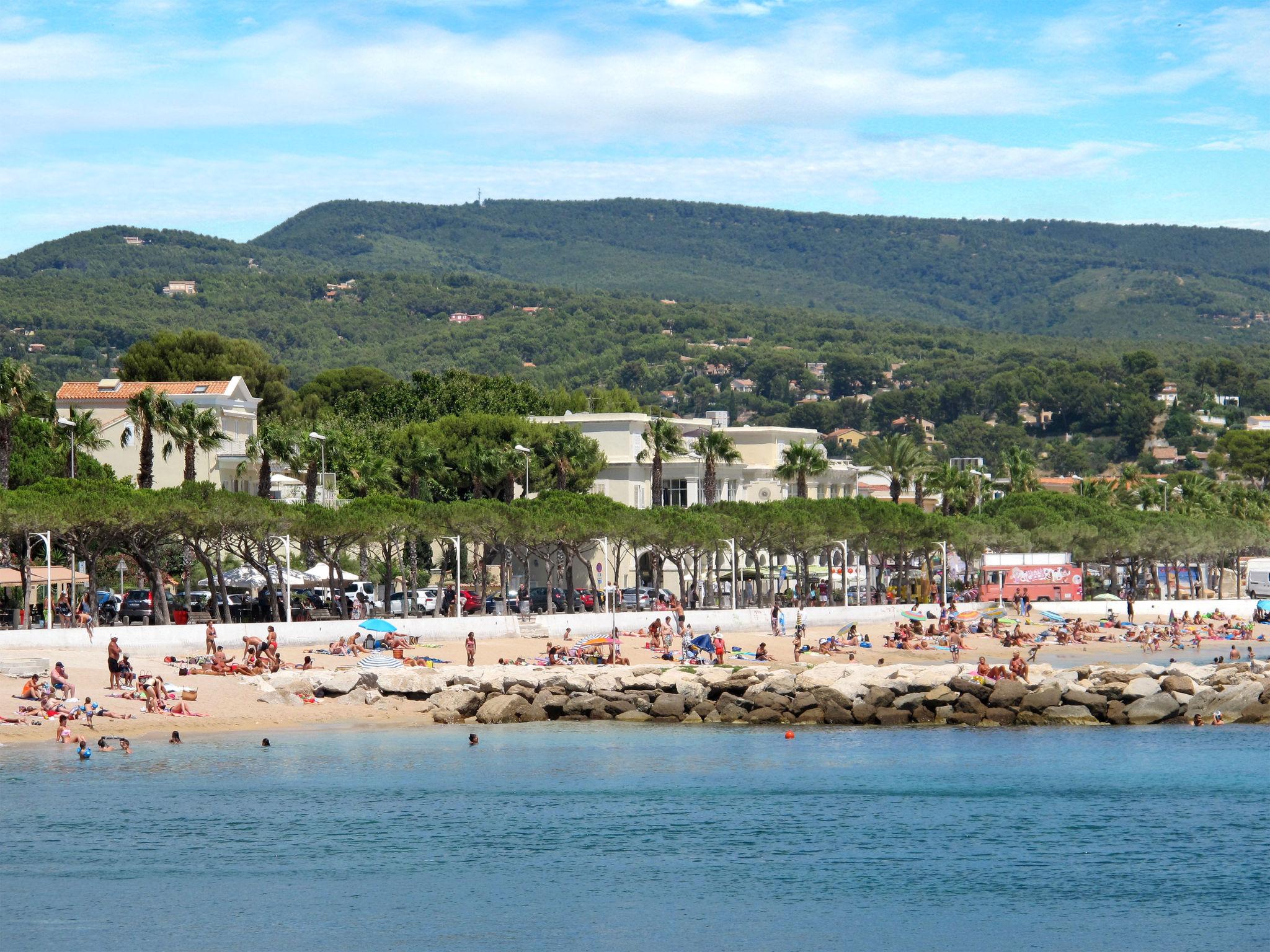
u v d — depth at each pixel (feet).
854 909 155.63
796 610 417.28
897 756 235.61
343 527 336.90
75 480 311.68
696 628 385.70
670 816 193.57
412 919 151.74
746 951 141.49
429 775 216.33
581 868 170.19
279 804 196.34
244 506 315.99
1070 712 270.87
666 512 407.03
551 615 356.79
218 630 293.02
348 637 315.99
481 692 273.33
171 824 184.96
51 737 228.22
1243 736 254.88
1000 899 158.51
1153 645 430.61
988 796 204.95
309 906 155.63
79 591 394.73
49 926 148.05
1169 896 159.12
